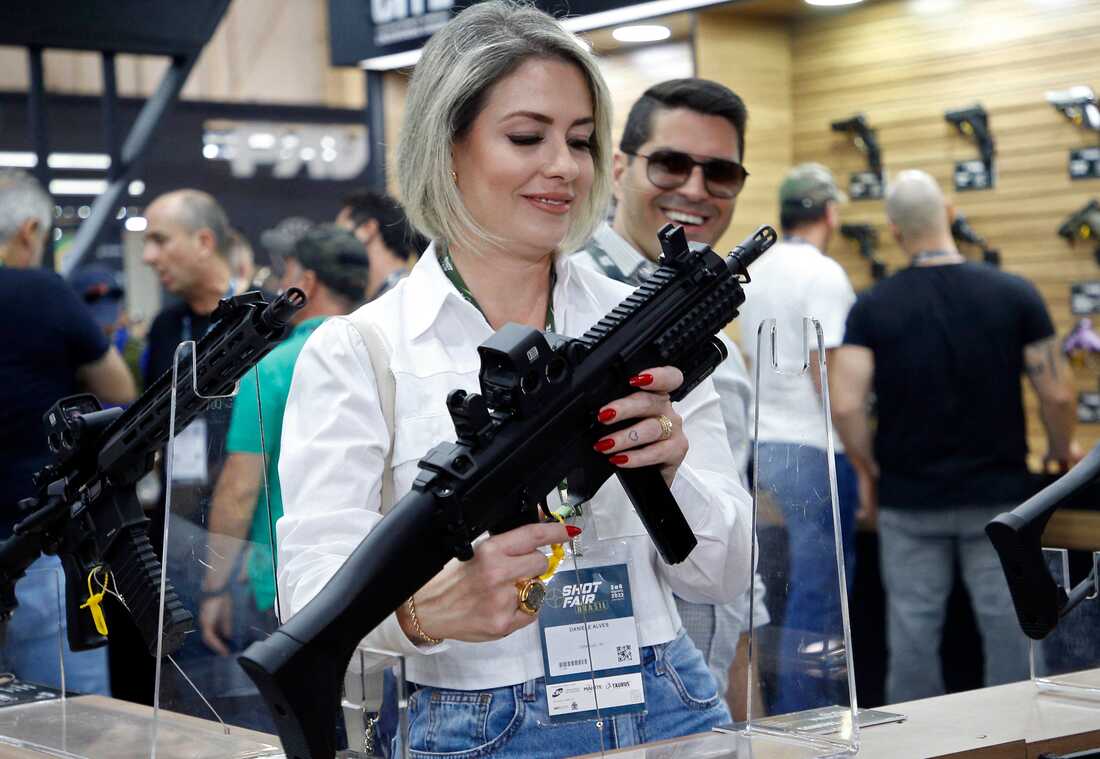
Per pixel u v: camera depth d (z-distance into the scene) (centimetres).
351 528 135
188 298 359
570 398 121
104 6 494
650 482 133
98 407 162
